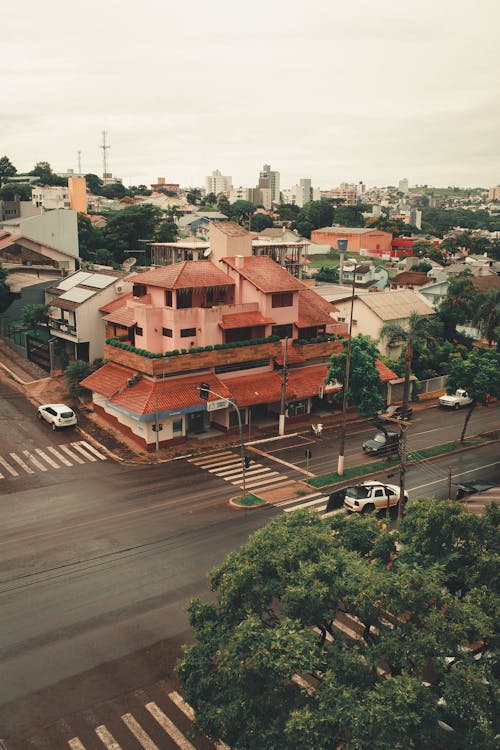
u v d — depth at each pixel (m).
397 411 57.53
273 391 51.22
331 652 15.00
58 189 162.38
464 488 38.16
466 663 13.98
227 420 50.12
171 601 26.47
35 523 33.84
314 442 49.47
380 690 13.23
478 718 13.11
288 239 160.75
